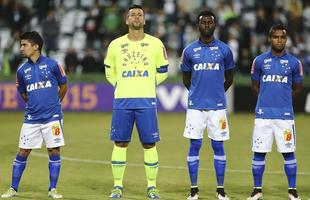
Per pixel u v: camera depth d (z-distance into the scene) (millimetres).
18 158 29766
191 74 30016
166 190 31344
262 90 29000
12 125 59031
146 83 29422
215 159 29672
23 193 30172
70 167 37781
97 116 67000
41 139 29734
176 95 70812
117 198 29250
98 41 78250
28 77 29250
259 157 29172
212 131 29547
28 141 29469
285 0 83438
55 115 29484
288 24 76125
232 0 85812
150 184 29812
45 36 76375
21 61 74750
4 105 69250
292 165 28938
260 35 75312
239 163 39438
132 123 29734
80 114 68875
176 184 32812
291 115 28875
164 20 78375
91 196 29672
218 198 29438
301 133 55406
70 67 72938
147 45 29500
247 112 71625
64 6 85938
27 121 29516
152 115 29484
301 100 70688
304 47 79438
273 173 35906
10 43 75062
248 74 73062
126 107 29391
